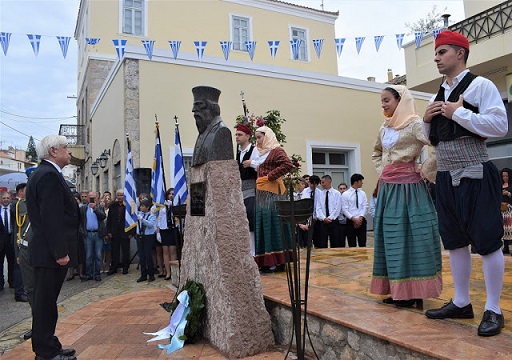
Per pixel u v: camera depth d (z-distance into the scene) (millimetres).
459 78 2689
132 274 8508
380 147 3537
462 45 2682
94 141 14734
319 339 3174
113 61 14664
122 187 10023
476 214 2527
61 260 3252
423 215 3104
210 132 3844
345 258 5949
